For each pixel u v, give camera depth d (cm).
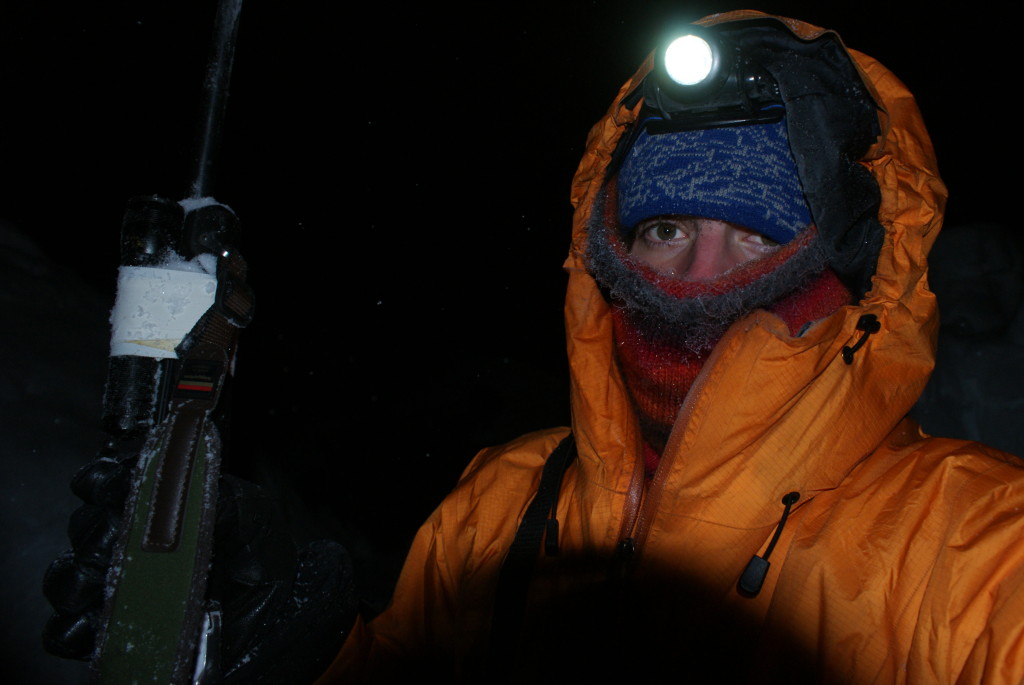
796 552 85
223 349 88
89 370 323
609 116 122
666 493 90
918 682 74
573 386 105
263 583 101
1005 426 371
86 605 90
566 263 115
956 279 411
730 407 90
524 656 95
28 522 254
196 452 84
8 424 275
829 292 103
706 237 103
